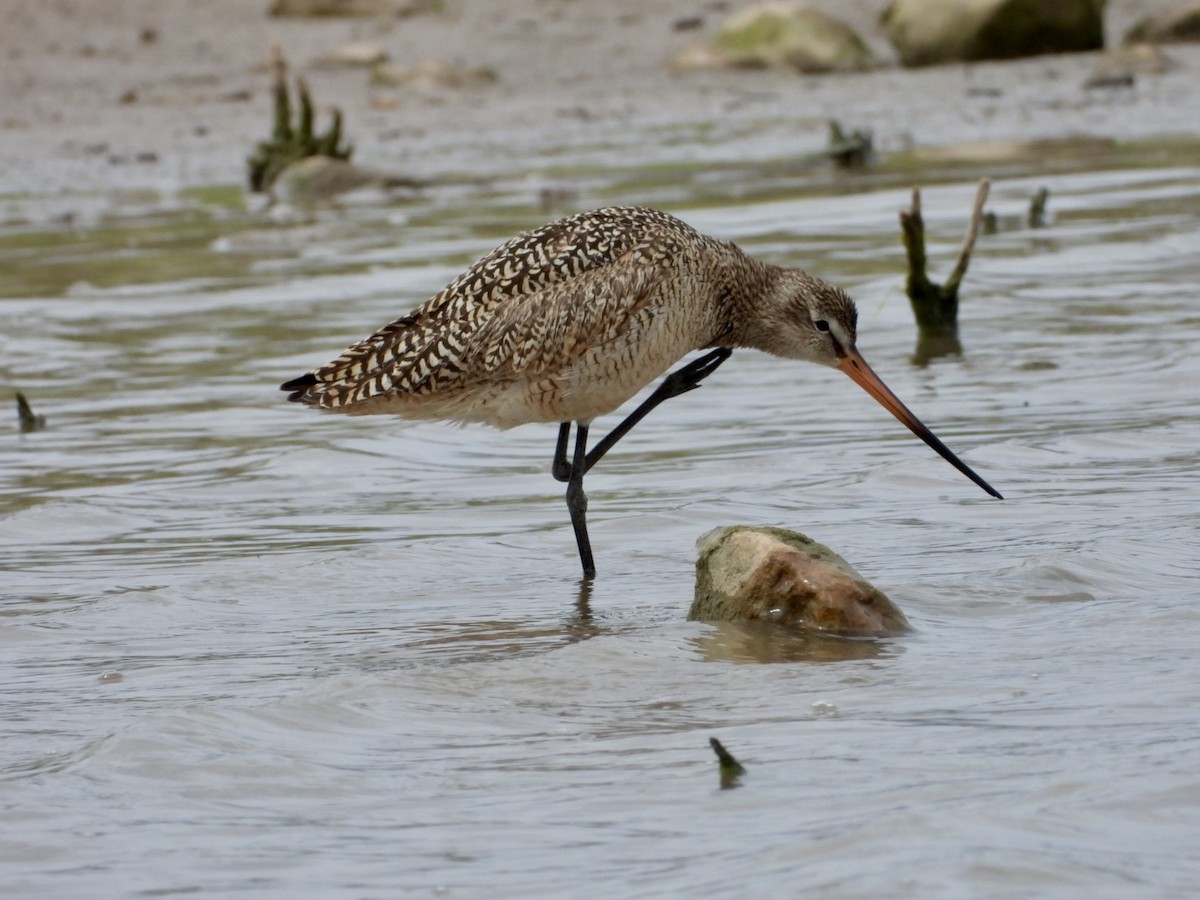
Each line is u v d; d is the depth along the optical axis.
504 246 11.79
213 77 41.00
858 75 42.38
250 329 20.42
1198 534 11.48
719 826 7.03
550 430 16.27
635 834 7.00
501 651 9.88
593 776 7.70
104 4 45.66
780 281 12.80
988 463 13.81
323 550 12.30
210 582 11.50
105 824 7.35
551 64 43.16
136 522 13.33
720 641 9.68
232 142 35.50
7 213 29.72
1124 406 15.41
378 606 11.00
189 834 7.21
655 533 12.55
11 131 36.88
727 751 7.64
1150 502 12.41
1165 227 23.41
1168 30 43.53
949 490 13.16
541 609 10.81
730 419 16.19
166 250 25.98
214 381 18.16
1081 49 43.44
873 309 20.03
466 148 34.88
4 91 39.88
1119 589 10.52
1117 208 25.14
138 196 30.91
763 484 13.71
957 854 6.50
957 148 32.53
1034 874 6.32
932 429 15.14
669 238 11.93
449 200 29.44
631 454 15.08
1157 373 16.42
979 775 7.42
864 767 7.61
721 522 12.66
